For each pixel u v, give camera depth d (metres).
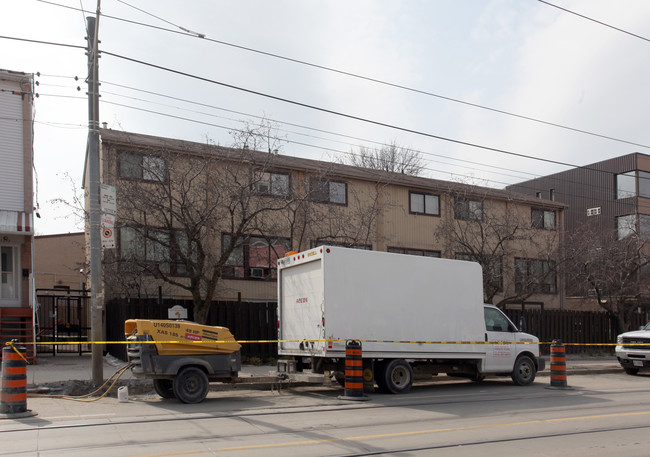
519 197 31.53
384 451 7.57
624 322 30.45
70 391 12.95
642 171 39.53
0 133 19.20
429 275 14.09
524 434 8.79
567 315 28.86
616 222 39.78
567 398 12.91
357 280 13.06
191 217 18.31
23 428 8.91
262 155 20.14
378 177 27.22
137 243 20.11
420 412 10.77
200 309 18.97
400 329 13.48
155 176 18.81
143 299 19.12
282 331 14.27
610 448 7.90
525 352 15.78
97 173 13.32
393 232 27.83
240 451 7.48
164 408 11.02
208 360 11.80
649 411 11.13
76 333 27.34
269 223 22.98
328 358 13.36
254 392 13.78
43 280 33.03
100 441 8.00
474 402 12.17
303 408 11.13
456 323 14.35
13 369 9.90
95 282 13.18
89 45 13.45
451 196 28.30
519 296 27.61
